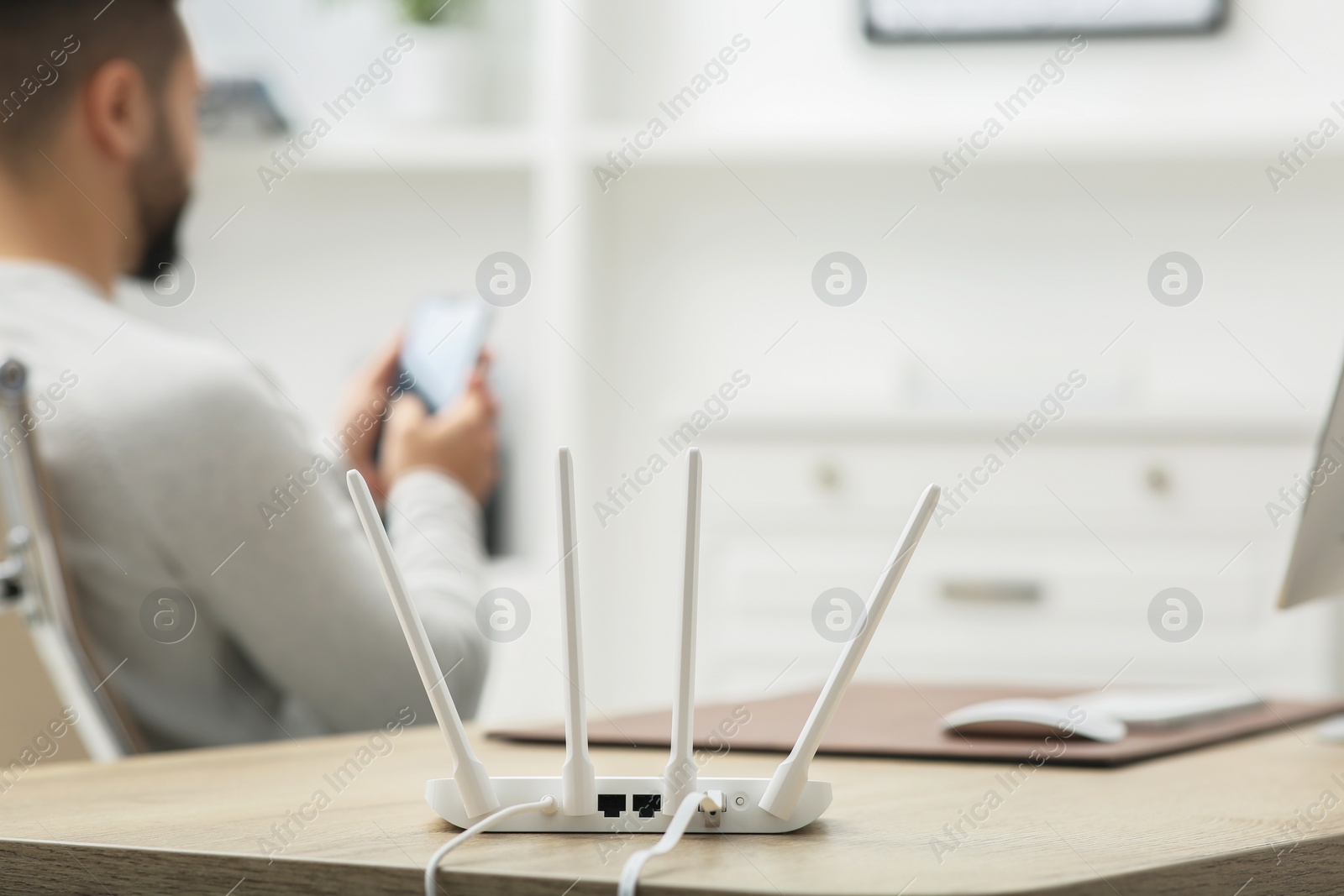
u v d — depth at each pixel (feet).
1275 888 1.49
